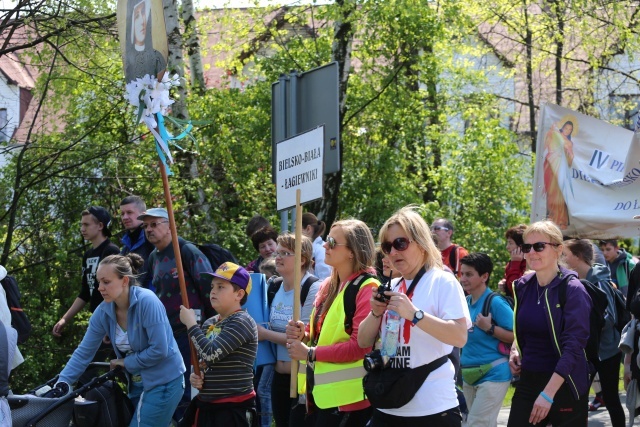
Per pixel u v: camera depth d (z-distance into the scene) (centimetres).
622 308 1085
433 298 623
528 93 2697
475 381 927
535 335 771
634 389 984
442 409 619
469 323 623
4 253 1416
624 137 1274
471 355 929
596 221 1253
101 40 1521
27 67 2077
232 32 2248
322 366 721
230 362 784
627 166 1147
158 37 741
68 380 860
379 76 1991
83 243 1498
